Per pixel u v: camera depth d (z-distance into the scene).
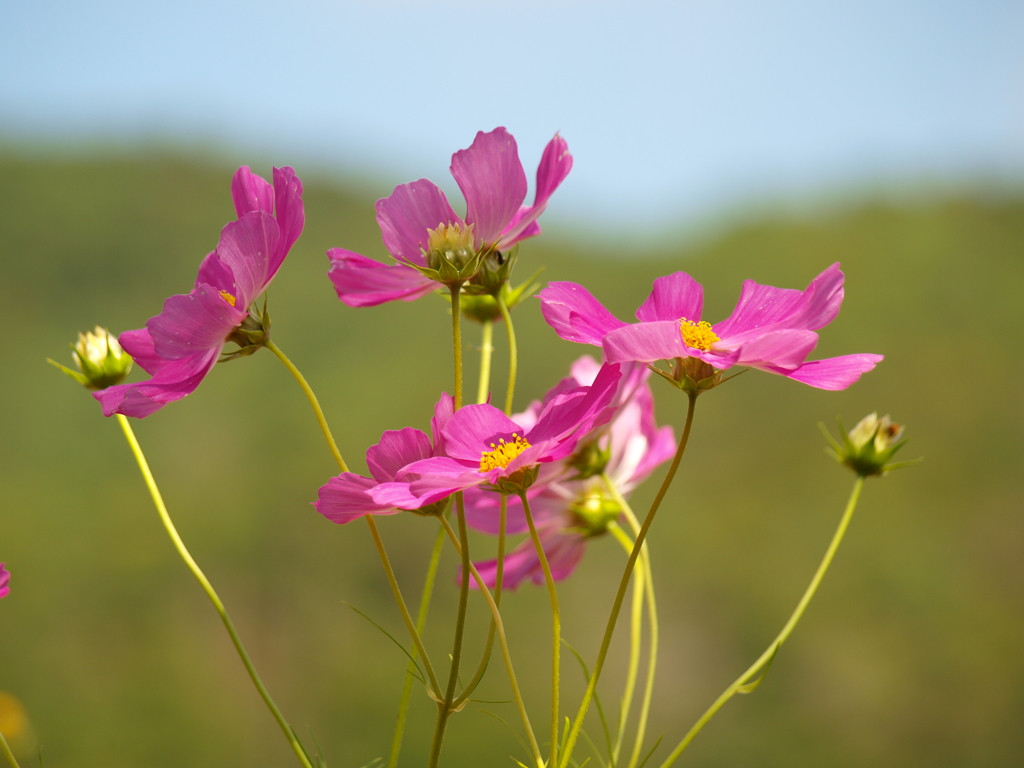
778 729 12.41
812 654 13.34
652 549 15.05
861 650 13.30
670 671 12.96
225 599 13.47
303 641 12.90
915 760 11.84
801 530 15.46
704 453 17.34
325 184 26.00
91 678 11.68
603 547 14.80
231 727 11.59
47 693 11.34
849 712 12.34
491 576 1.22
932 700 12.62
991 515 15.15
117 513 14.46
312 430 16.64
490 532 1.24
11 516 13.93
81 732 11.05
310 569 14.07
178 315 0.81
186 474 15.86
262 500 15.06
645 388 1.26
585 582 13.90
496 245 0.90
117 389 0.86
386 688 11.84
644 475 1.26
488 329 1.19
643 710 0.97
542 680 11.55
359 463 16.12
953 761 12.02
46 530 13.80
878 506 15.72
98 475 15.35
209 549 14.18
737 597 14.27
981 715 12.40
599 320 0.85
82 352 1.15
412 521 14.52
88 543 13.69
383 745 11.12
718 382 0.78
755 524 15.53
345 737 11.32
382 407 17.06
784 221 25.36
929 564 14.49
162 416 17.05
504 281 0.98
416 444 0.82
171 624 12.91
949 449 16.81
